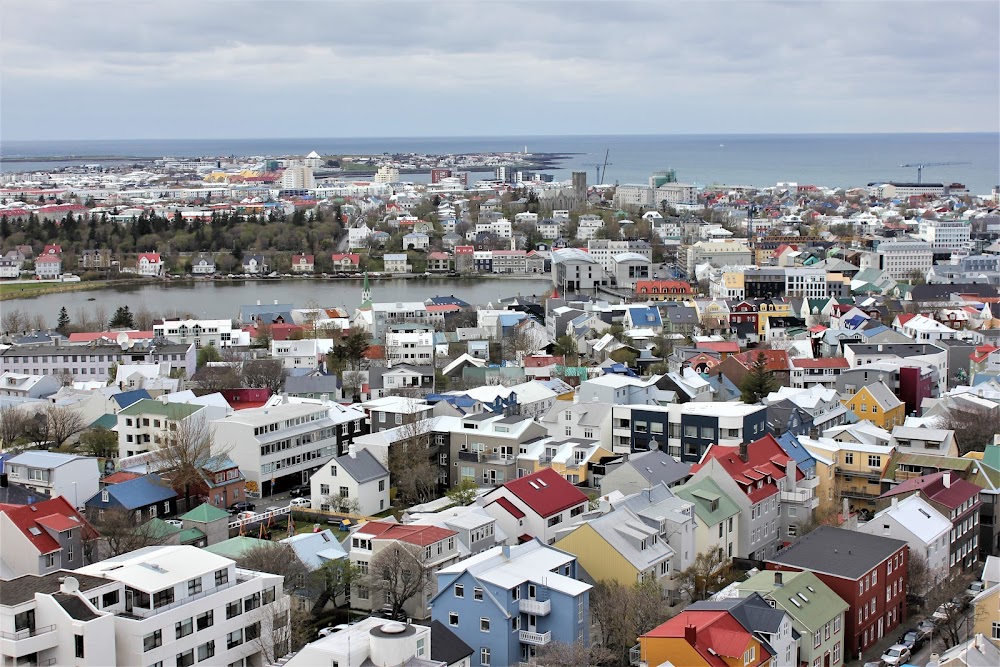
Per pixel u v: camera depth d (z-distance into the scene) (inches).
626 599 5802.2
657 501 6943.9
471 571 5649.6
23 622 4837.6
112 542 6948.8
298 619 5856.3
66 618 4813.0
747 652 5039.4
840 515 7795.3
